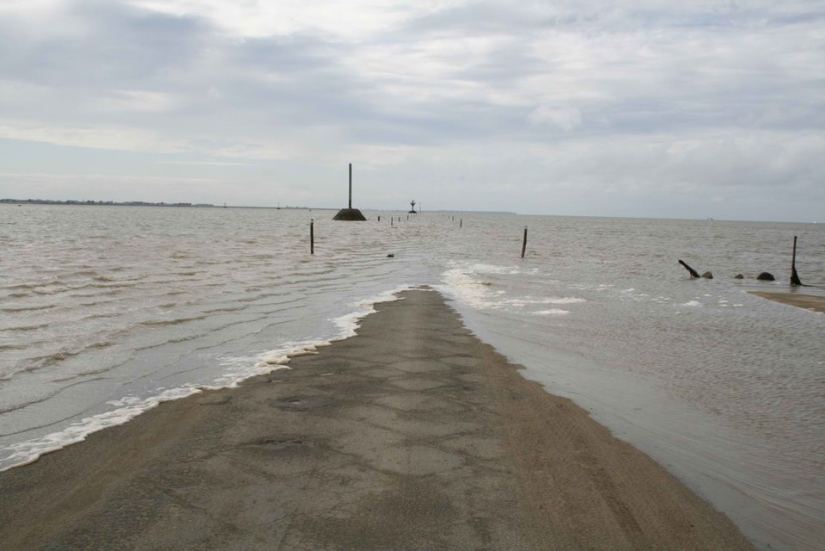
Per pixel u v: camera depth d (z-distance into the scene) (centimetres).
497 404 640
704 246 5159
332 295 1529
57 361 791
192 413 588
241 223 8444
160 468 452
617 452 512
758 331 1149
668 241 6084
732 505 422
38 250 2752
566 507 404
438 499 408
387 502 401
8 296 1299
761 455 520
